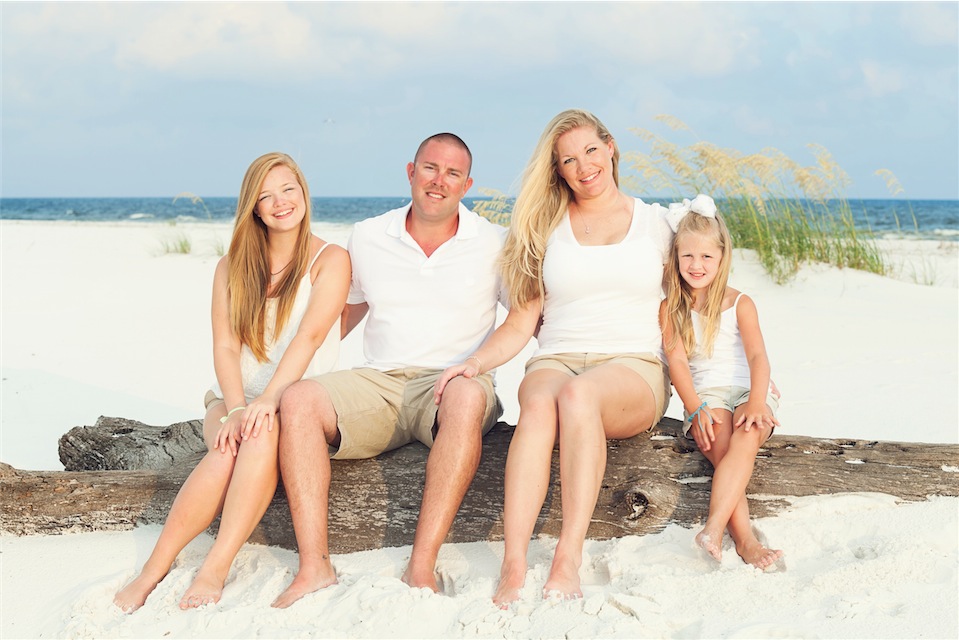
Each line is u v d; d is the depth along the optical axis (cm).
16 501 341
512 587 279
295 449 301
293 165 352
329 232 2191
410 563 295
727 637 245
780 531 310
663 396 353
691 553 309
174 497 344
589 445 300
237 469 300
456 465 300
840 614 256
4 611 286
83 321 896
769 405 346
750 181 1122
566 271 356
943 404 542
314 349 342
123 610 283
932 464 326
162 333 835
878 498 320
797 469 328
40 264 1372
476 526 330
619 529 327
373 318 368
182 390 630
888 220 3275
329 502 334
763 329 828
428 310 360
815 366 675
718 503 310
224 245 1592
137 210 5144
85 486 345
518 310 363
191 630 264
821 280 1041
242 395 335
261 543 333
